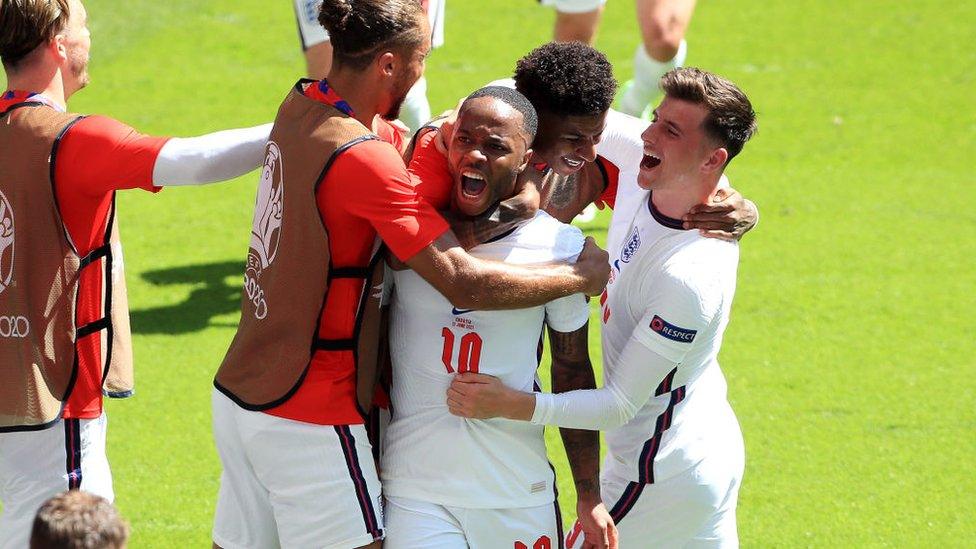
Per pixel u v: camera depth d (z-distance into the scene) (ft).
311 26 77.20
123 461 61.00
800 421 66.90
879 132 118.73
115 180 38.50
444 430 37.42
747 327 78.89
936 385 71.36
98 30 145.28
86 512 30.01
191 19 150.61
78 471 40.37
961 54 141.18
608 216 94.94
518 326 37.11
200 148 38.73
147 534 54.34
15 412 39.22
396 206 34.76
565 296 36.60
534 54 37.60
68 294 39.32
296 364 36.29
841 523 56.85
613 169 43.57
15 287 38.83
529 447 38.09
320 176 34.99
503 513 37.88
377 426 39.50
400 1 35.47
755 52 142.72
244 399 37.22
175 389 68.80
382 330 38.83
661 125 38.42
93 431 40.81
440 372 37.29
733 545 43.01
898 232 95.09
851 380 71.87
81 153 38.32
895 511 58.03
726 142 38.22
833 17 155.43
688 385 40.47
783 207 99.86
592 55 37.47
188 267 86.22
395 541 37.76
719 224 39.04
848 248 91.86
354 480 36.83
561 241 37.40
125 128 39.04
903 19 153.99
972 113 123.44
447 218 36.86
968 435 65.51
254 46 141.59
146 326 76.64
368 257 36.32
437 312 37.22
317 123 35.58
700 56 140.77
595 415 37.58
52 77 39.70
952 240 93.71
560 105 36.91
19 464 39.99
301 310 36.06
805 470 61.82
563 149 37.76
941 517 57.52
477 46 141.79
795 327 78.95
